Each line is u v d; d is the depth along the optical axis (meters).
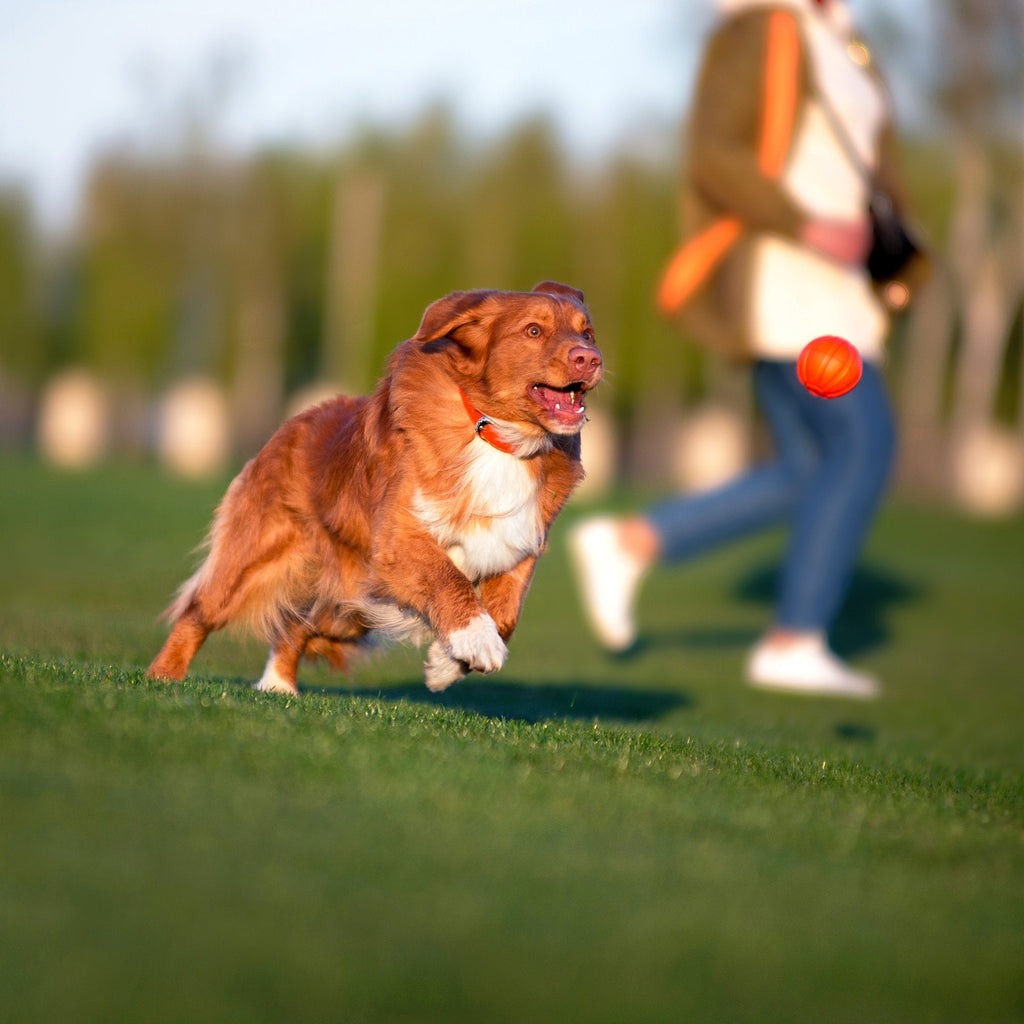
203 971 3.43
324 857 4.27
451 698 10.48
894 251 12.45
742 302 12.59
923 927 4.28
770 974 3.76
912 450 56.53
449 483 7.22
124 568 19.52
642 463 66.81
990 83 44.62
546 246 62.78
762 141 12.26
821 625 13.91
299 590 8.32
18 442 65.00
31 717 5.44
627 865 4.52
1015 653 18.56
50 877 3.90
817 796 6.22
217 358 68.00
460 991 3.45
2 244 70.88
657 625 19.81
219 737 5.50
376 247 63.56
